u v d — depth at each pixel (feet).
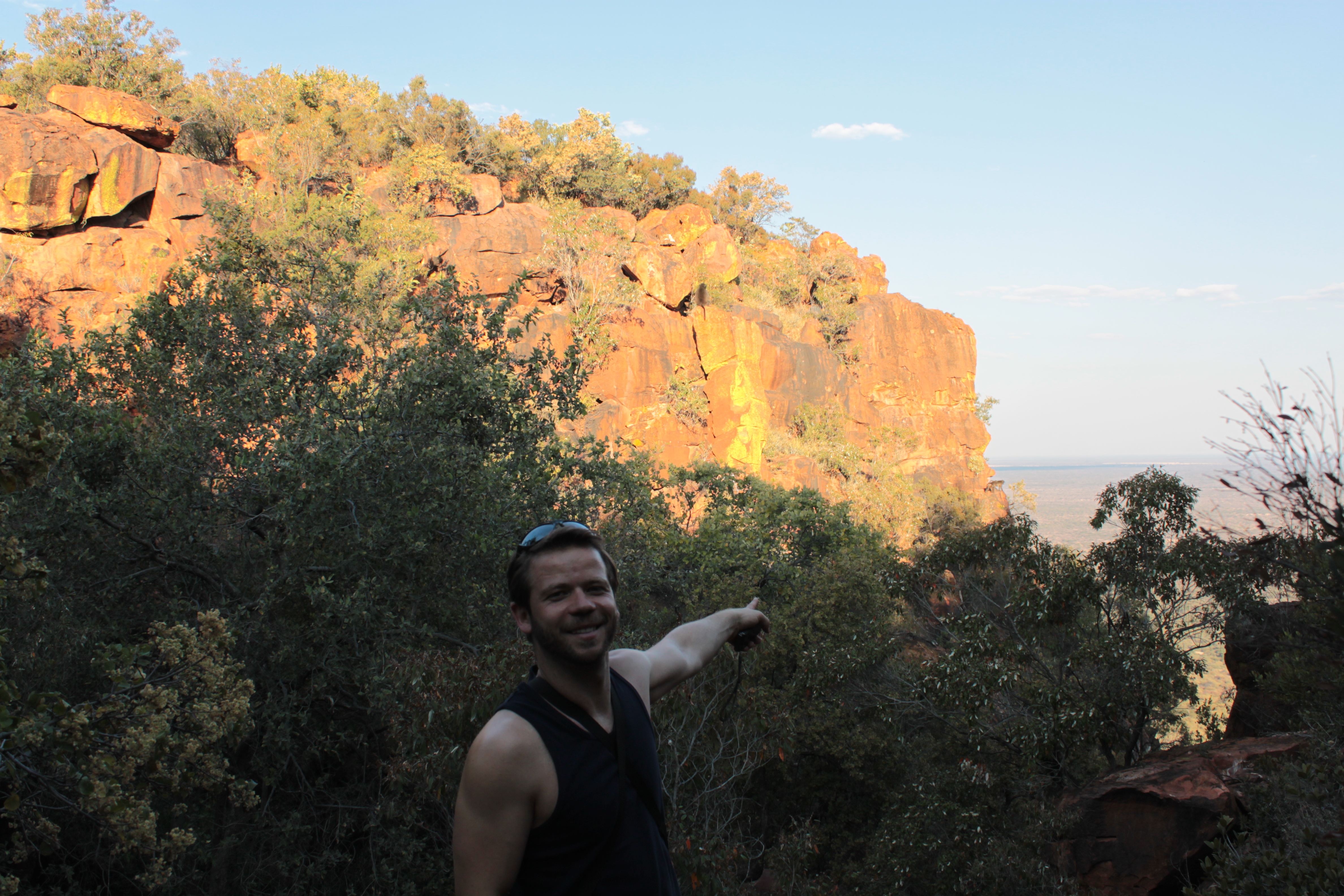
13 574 14.60
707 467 90.63
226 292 38.63
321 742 29.58
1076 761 38.32
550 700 4.11
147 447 29.84
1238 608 31.99
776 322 178.50
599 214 165.99
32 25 134.31
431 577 32.58
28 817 18.28
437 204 145.38
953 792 35.12
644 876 3.96
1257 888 17.97
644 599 46.50
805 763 44.60
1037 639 39.01
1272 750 26.84
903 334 220.43
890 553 57.16
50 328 96.94
